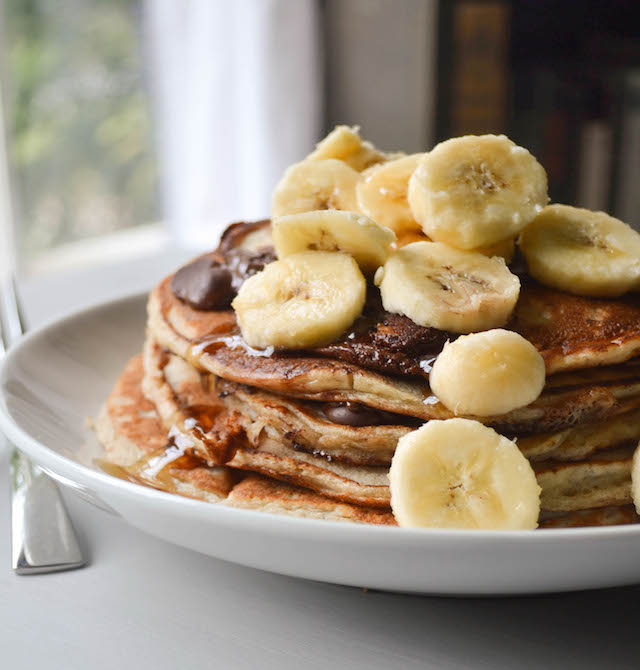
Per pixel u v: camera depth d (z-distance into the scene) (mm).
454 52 1070
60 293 482
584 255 286
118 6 981
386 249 276
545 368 268
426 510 247
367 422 274
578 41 999
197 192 1077
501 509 248
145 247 1055
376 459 277
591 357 271
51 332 368
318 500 277
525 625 252
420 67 1092
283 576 271
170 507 241
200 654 244
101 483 250
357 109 1148
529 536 226
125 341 390
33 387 341
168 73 1040
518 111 1048
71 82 953
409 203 285
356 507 273
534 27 1018
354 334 275
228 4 1038
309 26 1083
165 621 254
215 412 303
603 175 1000
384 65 1115
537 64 1025
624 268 284
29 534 281
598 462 278
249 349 285
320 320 272
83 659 243
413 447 248
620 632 250
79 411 346
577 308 284
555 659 242
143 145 1047
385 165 299
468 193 276
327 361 275
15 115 905
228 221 1098
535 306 284
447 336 270
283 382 274
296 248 282
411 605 260
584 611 257
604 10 978
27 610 258
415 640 248
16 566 270
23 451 277
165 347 318
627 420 285
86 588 266
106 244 1020
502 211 275
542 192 280
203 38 1040
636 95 968
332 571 240
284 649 245
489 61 1053
